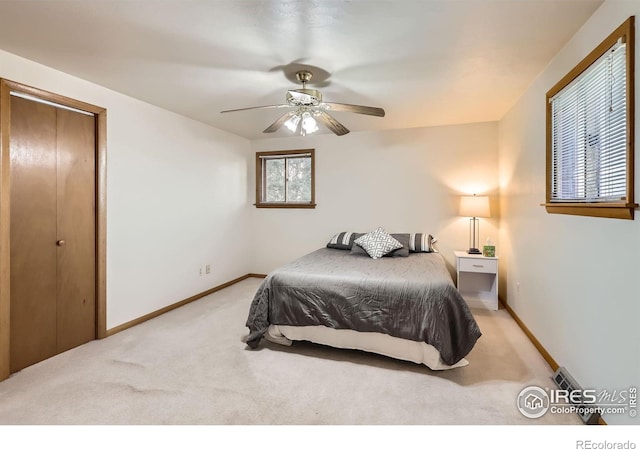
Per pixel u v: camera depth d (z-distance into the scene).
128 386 2.11
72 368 2.35
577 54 1.98
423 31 1.97
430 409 1.87
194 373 2.28
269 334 2.74
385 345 2.43
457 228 4.26
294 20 1.86
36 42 2.10
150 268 3.41
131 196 3.18
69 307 2.66
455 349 2.28
